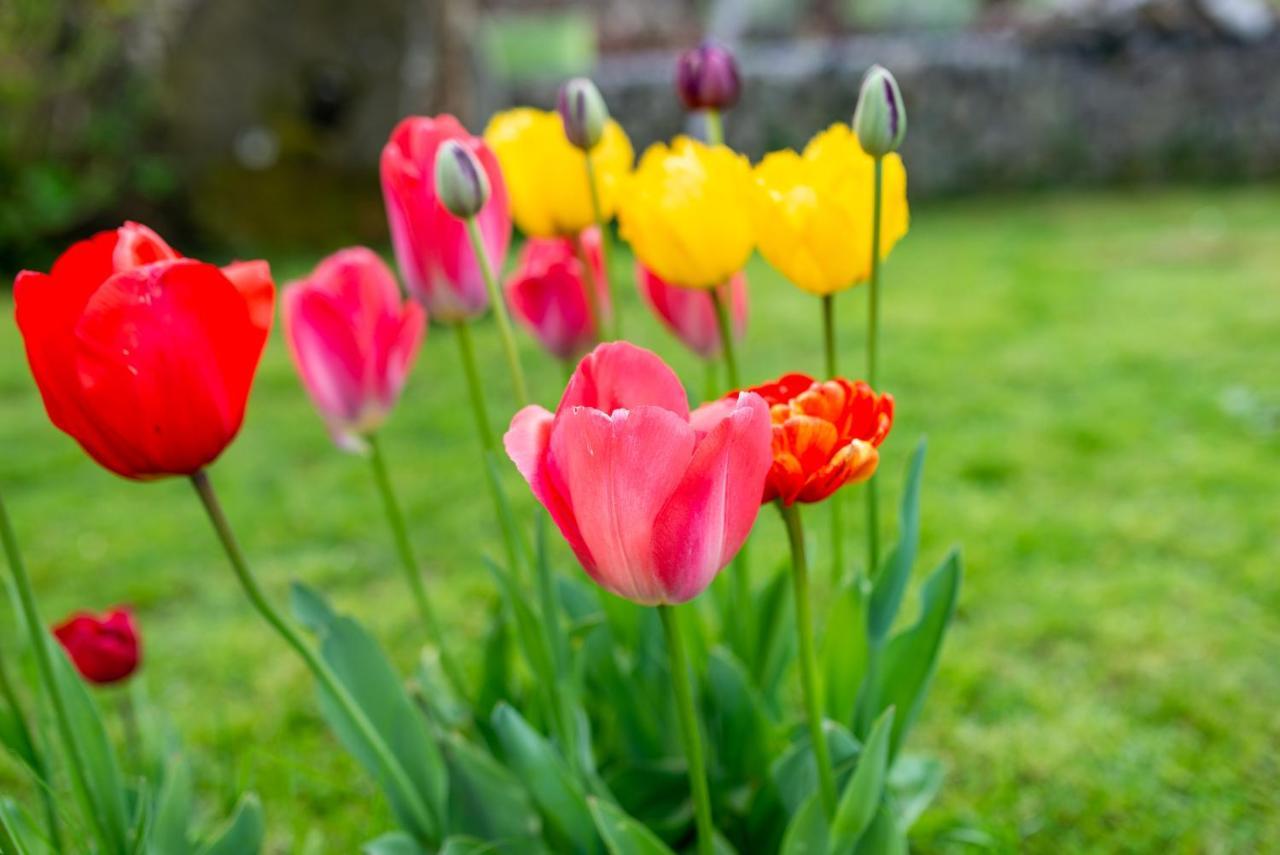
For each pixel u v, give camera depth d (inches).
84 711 27.2
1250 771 37.3
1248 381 70.2
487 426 30.2
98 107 120.7
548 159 30.2
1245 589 46.8
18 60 119.0
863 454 23.5
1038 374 74.2
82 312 23.8
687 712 25.0
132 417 23.9
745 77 147.5
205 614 50.8
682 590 23.0
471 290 29.2
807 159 27.7
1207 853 34.8
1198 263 102.9
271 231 119.2
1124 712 39.9
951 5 194.9
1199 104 148.1
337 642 29.5
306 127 120.3
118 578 54.2
